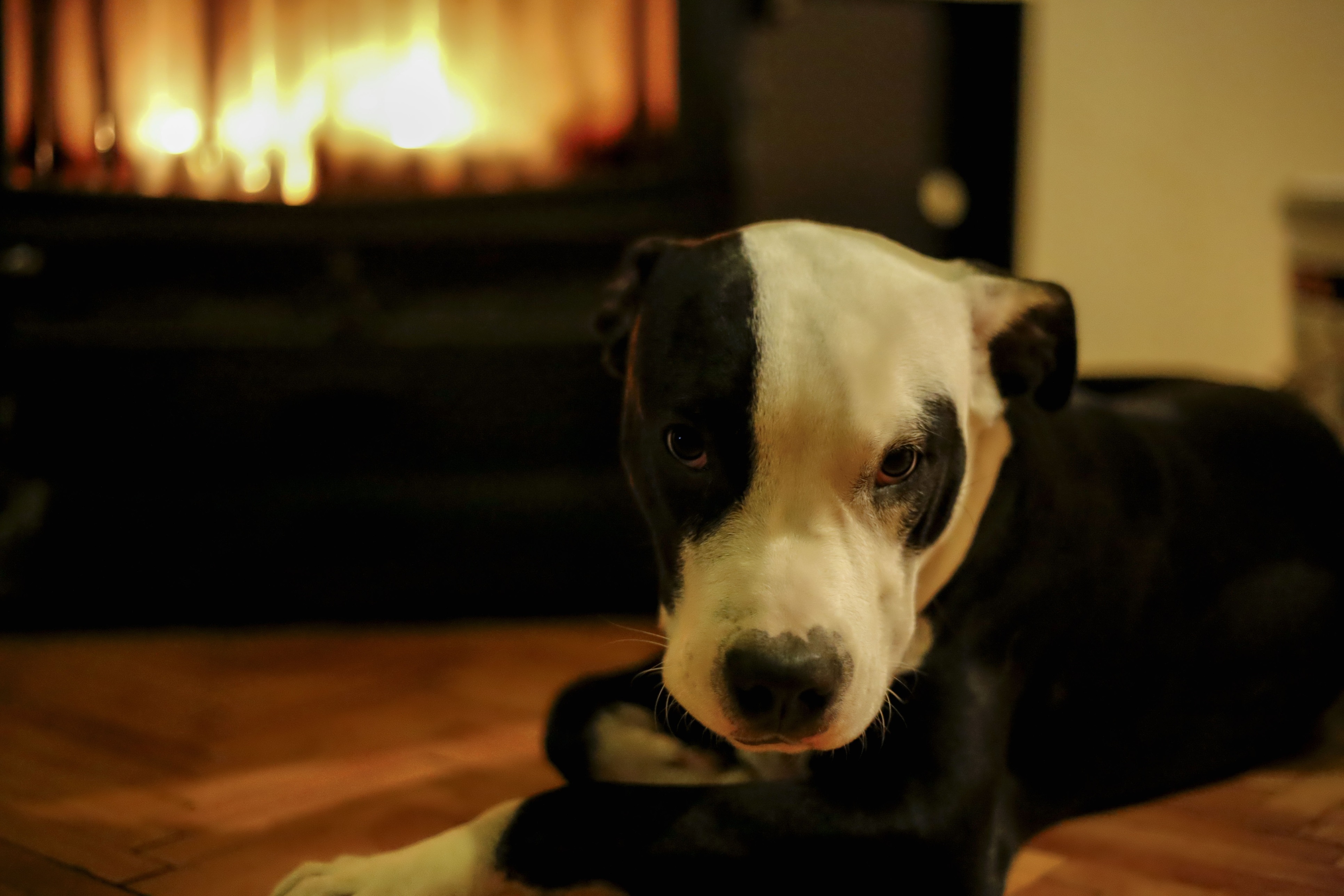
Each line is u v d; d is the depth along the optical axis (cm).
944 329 95
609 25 208
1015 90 252
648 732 108
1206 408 138
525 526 211
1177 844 114
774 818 88
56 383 204
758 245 94
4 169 200
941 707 96
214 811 122
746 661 80
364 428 210
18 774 134
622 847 87
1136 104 278
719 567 86
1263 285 290
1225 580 126
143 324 204
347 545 209
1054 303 106
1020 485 107
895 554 91
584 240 208
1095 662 114
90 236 201
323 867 93
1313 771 135
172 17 206
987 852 96
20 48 201
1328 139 287
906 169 253
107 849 112
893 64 249
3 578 200
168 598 206
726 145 206
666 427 91
